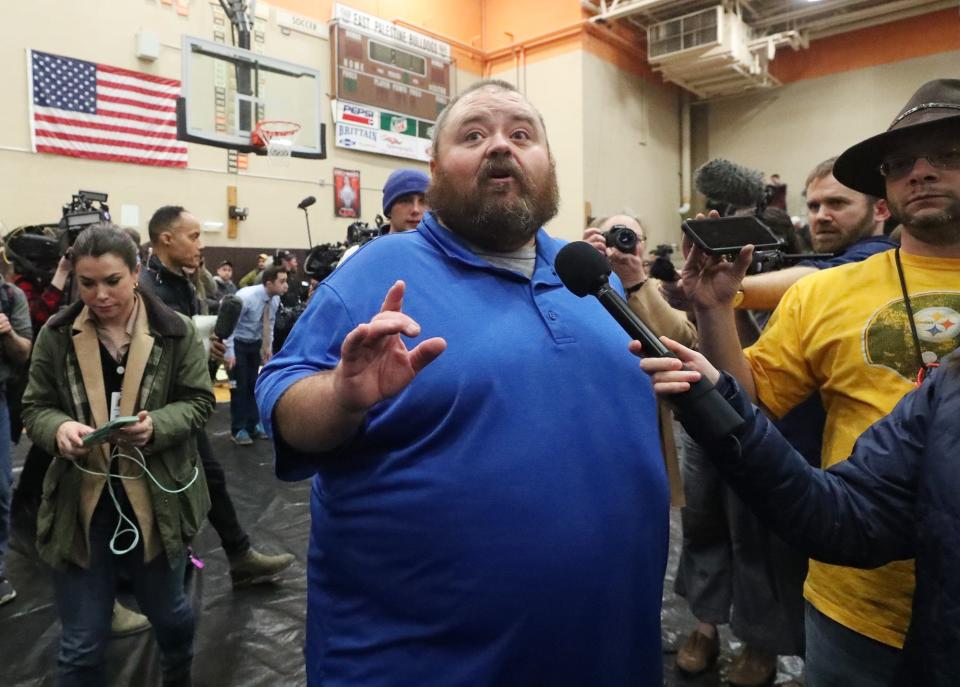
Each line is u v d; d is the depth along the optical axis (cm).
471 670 83
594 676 89
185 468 156
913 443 88
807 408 135
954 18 845
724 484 185
